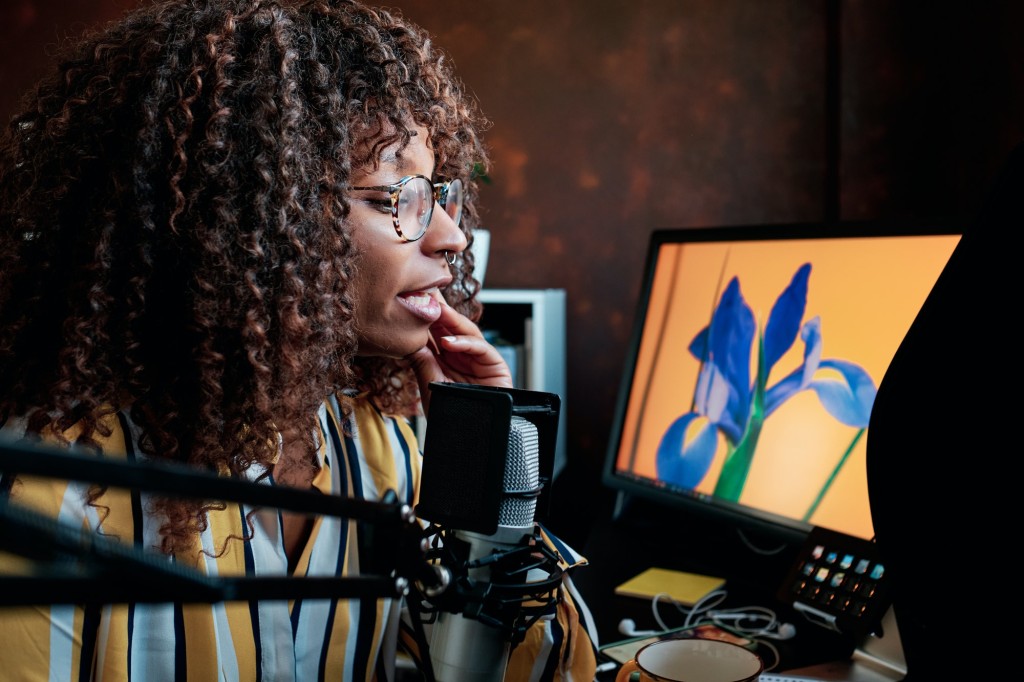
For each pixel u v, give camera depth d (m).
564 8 2.20
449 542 0.65
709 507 1.35
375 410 1.04
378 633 0.92
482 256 1.97
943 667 0.73
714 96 2.13
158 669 0.77
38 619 0.70
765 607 1.17
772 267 1.34
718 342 1.41
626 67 2.18
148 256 0.73
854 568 1.03
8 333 0.76
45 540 0.27
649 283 1.60
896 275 1.13
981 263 0.64
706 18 2.12
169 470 0.29
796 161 2.09
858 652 1.00
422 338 0.87
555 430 0.69
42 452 0.26
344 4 0.86
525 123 2.24
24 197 0.77
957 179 1.84
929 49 1.87
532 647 0.89
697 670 0.78
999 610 0.69
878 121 1.91
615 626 1.13
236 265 0.75
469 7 2.24
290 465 0.89
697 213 2.16
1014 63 1.55
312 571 0.87
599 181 2.21
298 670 0.86
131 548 0.28
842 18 1.91
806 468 1.21
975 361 0.66
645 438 1.53
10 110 2.38
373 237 0.81
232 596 0.31
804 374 1.24
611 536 1.53
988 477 0.67
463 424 0.61
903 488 0.71
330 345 0.79
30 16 2.37
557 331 2.10
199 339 0.75
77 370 0.73
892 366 0.70
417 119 0.84
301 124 0.77
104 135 0.75
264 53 0.76
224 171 0.74
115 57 0.76
